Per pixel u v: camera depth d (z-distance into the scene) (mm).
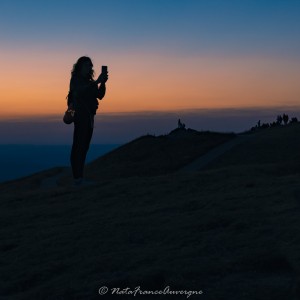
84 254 10297
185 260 9094
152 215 12938
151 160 57781
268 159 50656
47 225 13477
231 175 18047
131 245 10539
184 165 53500
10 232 13148
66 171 64750
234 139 62938
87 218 13562
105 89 17812
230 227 10867
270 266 8664
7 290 9039
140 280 8203
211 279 8328
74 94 17547
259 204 12531
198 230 11055
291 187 14172
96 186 17875
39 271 9469
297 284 7531
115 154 64188
